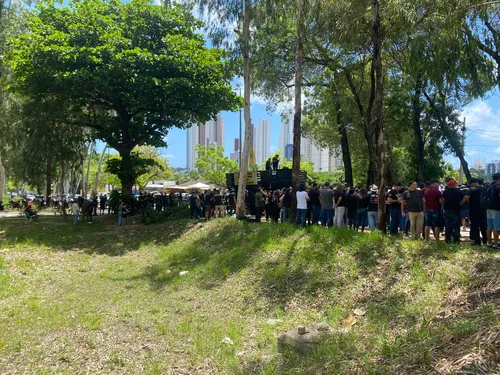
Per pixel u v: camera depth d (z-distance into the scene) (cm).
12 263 1281
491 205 913
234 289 928
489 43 1357
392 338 522
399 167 3275
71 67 2192
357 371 401
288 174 2023
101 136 2689
